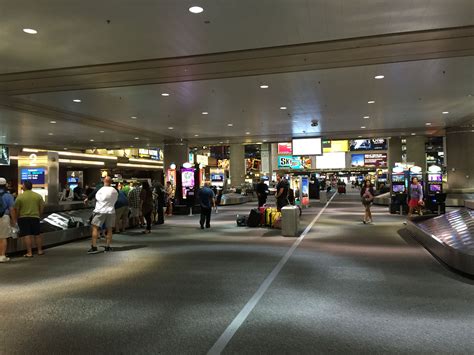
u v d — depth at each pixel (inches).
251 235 544.4
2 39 429.1
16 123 959.6
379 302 236.8
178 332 190.2
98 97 695.1
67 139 1327.5
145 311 223.5
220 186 1601.9
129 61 510.3
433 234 407.8
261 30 413.4
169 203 897.5
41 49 461.1
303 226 647.8
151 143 1455.5
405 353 164.7
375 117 954.7
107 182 436.1
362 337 182.4
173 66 526.0
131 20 383.2
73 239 513.0
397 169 947.3
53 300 247.6
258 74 554.6
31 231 402.3
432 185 880.3
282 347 171.5
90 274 319.6
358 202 1371.8
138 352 168.1
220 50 473.1
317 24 398.9
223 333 188.2
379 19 389.1
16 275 319.0
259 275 307.9
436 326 196.2
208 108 812.6
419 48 464.8
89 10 359.9
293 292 259.0
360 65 517.7
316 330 191.5
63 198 1264.8
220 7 357.7
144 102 745.6
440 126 1142.3
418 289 265.1
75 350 171.0
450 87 645.9
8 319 212.5
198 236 541.6
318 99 732.7
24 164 788.6
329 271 319.6
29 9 356.5
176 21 386.6
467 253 294.7
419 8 364.2
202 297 249.9
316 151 1286.9
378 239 495.2
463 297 246.5
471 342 175.9
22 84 602.5
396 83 616.4
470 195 1089.4
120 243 484.7
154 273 319.6
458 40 442.9
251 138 1350.9
